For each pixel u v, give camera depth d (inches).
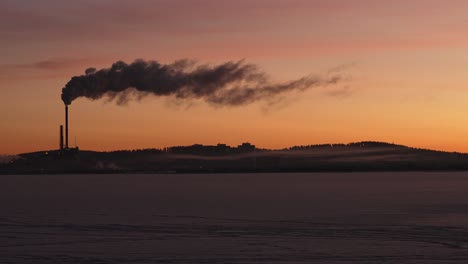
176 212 3366.1
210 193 6043.3
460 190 6407.5
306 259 1680.6
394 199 4677.7
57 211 3457.2
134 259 1699.1
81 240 2062.0
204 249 1859.0
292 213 3299.7
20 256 1744.6
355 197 5049.2
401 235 2185.0
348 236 2160.4
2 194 5930.1
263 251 1812.3
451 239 2058.3
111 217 3019.2
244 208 3718.0
